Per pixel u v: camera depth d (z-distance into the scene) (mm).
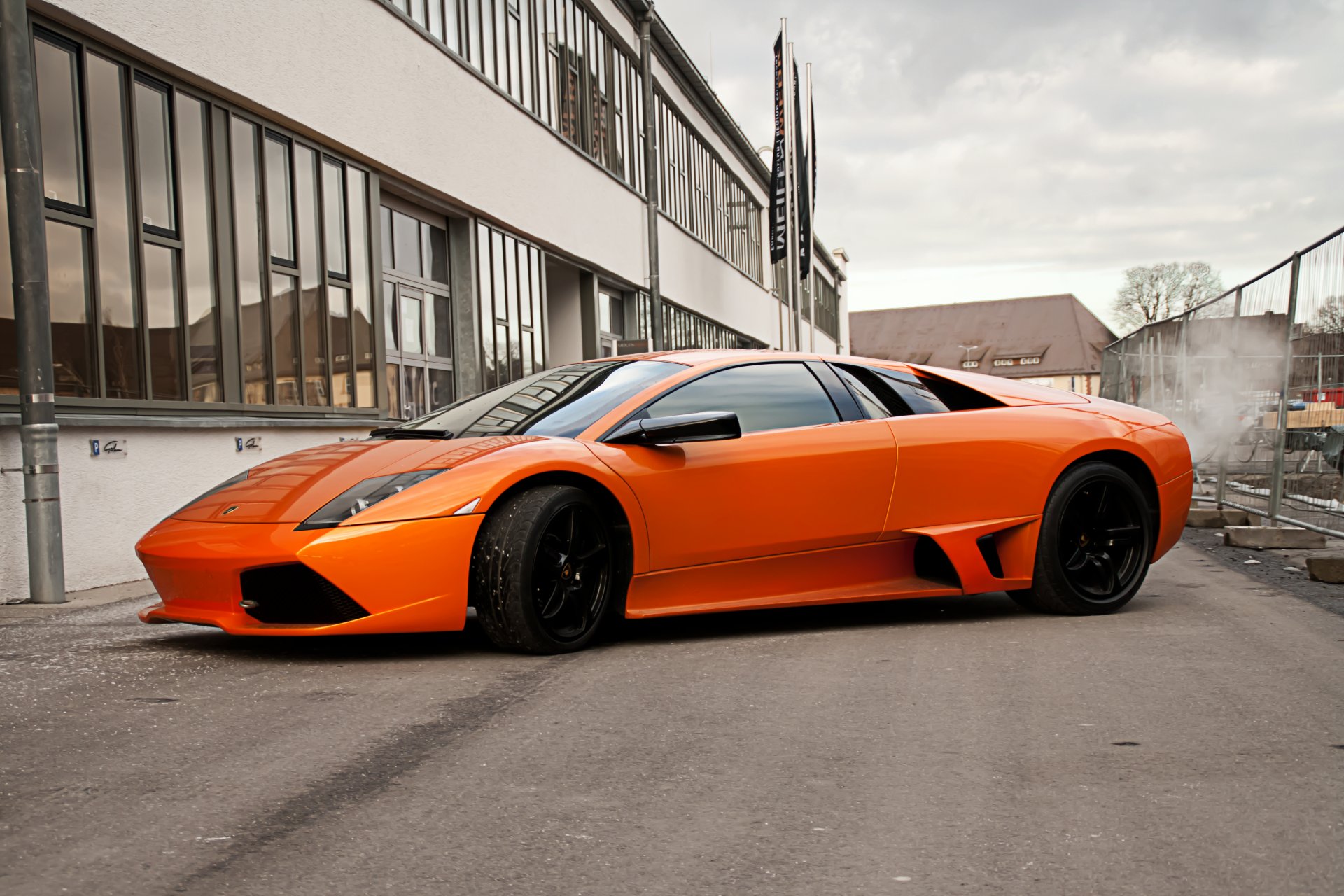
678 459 4055
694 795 2291
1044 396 4934
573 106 15578
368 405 9516
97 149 6195
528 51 13742
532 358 13922
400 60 10008
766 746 2652
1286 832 2068
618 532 3918
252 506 3740
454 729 2785
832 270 49344
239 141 7676
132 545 6293
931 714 2947
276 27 7953
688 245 23203
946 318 101875
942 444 4500
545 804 2227
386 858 1939
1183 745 2646
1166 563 6629
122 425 6145
